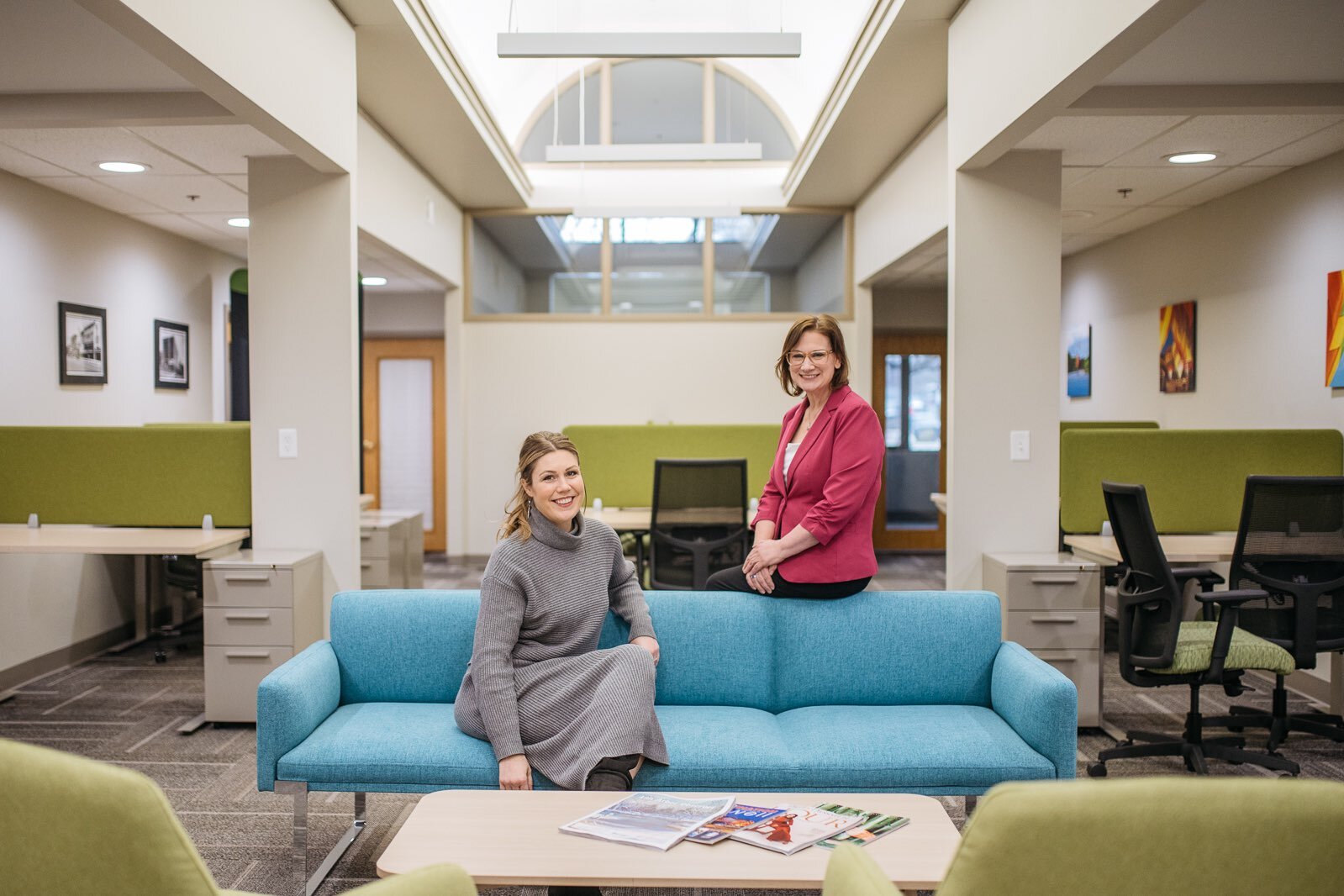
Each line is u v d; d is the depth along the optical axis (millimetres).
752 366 7477
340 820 2697
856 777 2168
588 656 2248
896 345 8117
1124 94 3281
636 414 7445
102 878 1011
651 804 1749
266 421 3846
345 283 3818
